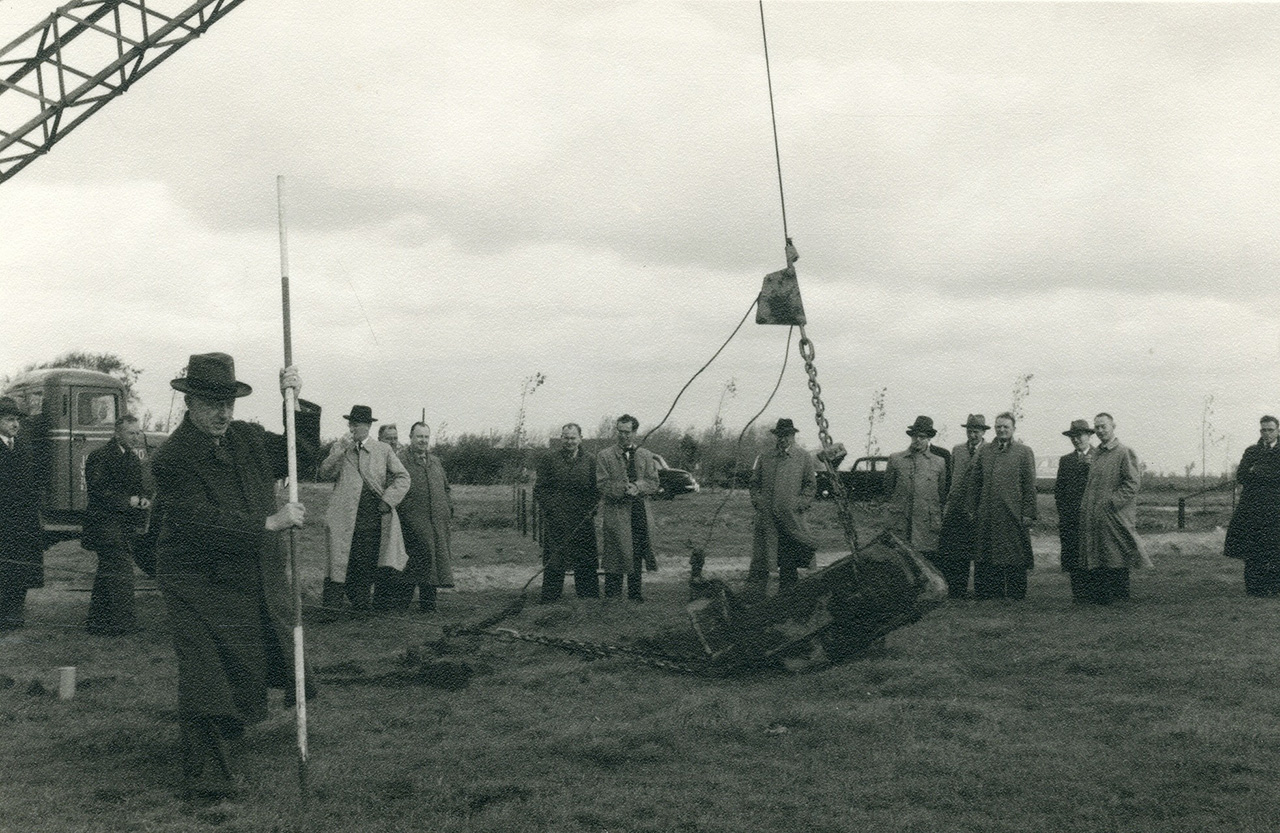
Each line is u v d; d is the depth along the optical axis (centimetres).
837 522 3312
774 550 1612
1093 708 880
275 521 719
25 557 1335
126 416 1312
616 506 1611
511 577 1914
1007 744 780
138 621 1391
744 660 1017
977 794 675
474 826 625
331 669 1057
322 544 2358
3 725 846
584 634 1262
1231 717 847
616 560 1609
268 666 724
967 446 1653
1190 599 1600
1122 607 1505
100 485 1291
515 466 4588
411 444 1517
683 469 4788
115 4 2022
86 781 707
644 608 1507
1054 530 3141
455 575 1908
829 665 1020
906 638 1205
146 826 621
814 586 1023
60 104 2000
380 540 1474
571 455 1628
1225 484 2922
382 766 741
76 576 1875
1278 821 620
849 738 800
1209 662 1052
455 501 3822
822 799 672
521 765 745
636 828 623
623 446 1620
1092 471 1557
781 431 1619
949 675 996
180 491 711
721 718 852
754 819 636
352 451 1486
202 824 627
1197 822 620
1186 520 3294
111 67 2017
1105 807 649
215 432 722
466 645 1143
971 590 1788
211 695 681
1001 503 1609
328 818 636
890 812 646
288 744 795
